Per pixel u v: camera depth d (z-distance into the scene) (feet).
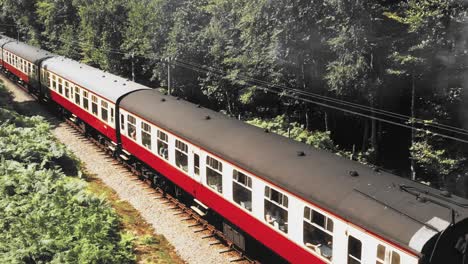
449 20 65.16
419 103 80.28
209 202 52.85
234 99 108.17
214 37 101.60
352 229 35.04
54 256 44.78
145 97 71.56
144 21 120.06
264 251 50.57
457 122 73.10
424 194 34.88
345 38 71.72
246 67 94.22
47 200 55.16
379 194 35.76
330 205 36.94
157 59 115.44
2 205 53.67
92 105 83.61
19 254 43.93
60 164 72.13
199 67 108.37
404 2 74.49
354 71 72.23
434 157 70.49
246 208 46.50
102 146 84.23
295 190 40.06
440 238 30.63
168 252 50.39
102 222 51.90
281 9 79.30
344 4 70.49
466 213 31.76
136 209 60.44
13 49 141.08
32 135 77.97
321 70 82.94
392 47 72.90
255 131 52.75
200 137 53.72
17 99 122.21
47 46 186.80
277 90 94.63
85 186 62.95
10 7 207.62
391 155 90.63
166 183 64.28
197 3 110.73
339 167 41.50
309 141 83.30
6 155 67.56
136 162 73.15
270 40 86.17
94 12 138.51
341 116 96.73
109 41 136.15
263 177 43.42
